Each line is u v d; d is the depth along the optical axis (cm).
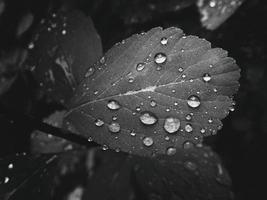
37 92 21
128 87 13
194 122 12
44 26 17
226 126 23
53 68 16
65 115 14
